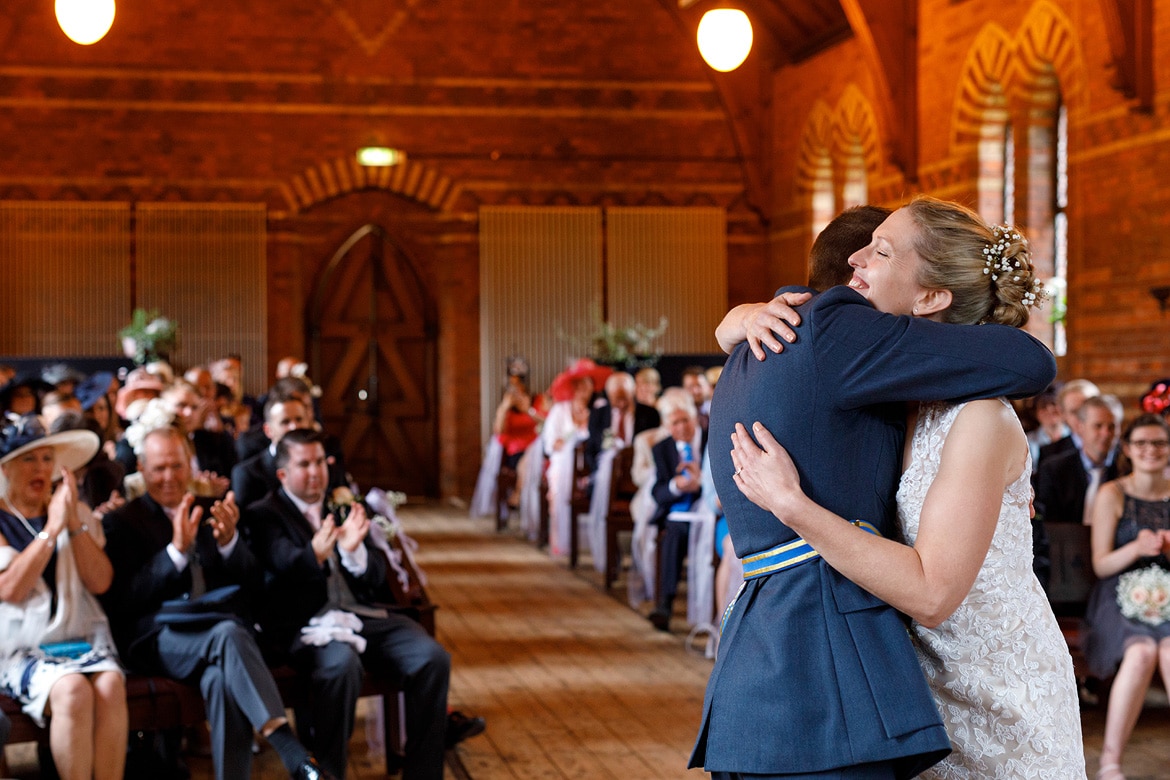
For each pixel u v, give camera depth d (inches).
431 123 583.2
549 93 589.0
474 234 587.8
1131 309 335.3
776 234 584.7
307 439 171.5
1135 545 169.3
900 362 67.8
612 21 591.8
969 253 73.2
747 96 585.9
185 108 562.6
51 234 550.0
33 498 154.6
